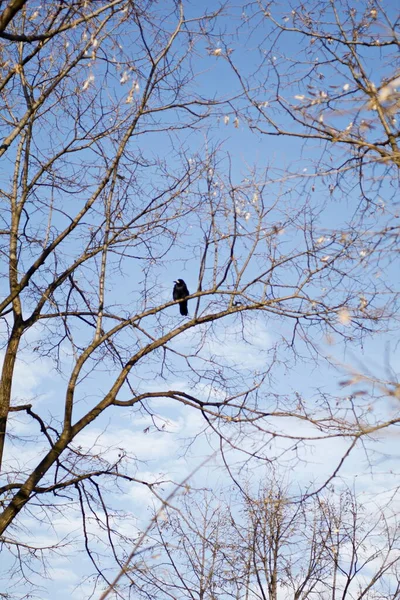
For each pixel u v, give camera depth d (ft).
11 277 32.27
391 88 19.66
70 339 29.94
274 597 45.78
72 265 32.73
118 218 32.78
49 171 34.60
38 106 32.42
